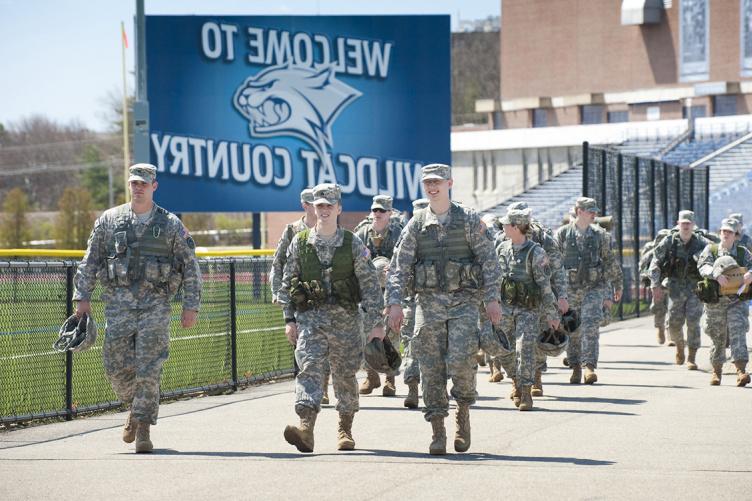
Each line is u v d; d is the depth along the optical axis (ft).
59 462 82.43
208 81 310.86
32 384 109.40
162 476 76.02
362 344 86.58
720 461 81.76
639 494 69.21
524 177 570.87
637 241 265.54
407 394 125.59
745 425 100.58
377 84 317.63
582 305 137.90
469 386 84.94
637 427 99.45
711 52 642.22
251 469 78.48
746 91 599.16
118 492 70.64
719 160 502.79
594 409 112.16
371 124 317.83
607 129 551.18
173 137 309.63
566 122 641.81
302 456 84.38
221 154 312.09
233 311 135.54
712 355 134.41
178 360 137.80
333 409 112.88
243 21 312.29
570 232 138.00
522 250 112.57
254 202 313.73
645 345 192.34
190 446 90.22
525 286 111.45
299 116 315.58
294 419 107.24
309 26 315.37
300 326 85.81
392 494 69.36
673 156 517.96
